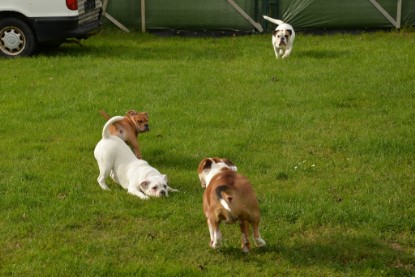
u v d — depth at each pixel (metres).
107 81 14.01
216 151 9.94
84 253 6.97
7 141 10.50
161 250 7.03
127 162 8.73
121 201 8.24
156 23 19.72
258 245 6.91
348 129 10.88
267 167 9.45
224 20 19.47
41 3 15.95
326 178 8.98
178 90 13.22
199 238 7.31
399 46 17.03
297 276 6.50
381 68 14.75
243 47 17.52
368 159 9.62
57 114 11.85
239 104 12.30
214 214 6.61
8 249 7.12
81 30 16.33
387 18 19.14
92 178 9.05
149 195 8.36
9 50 16.27
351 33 19.33
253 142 10.38
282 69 14.83
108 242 7.20
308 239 7.29
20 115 11.84
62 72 14.83
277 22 17.36
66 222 7.68
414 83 13.48
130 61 15.95
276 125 11.17
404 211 7.88
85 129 11.10
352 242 7.18
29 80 14.15
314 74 14.29
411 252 6.99
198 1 19.42
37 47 16.78
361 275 6.52
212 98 12.79
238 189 6.48
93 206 8.11
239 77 14.18
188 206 8.09
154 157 9.88
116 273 6.57
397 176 8.96
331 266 6.67
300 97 12.69
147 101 12.55
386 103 12.22
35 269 6.65
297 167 9.31
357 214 7.75
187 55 16.67
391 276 6.51
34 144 10.35
